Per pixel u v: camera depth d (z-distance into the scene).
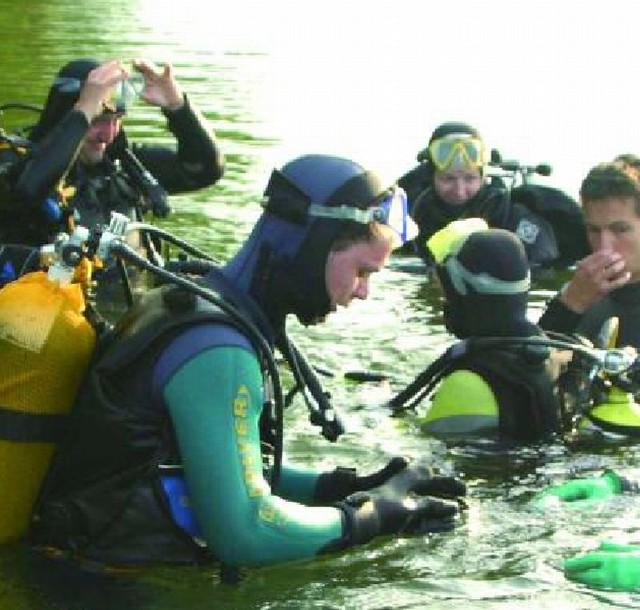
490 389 7.29
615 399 7.45
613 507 6.48
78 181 9.13
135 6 28.97
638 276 7.99
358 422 7.58
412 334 9.46
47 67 20.28
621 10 30.73
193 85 19.61
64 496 5.64
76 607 5.40
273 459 5.73
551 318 7.93
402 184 11.77
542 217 11.50
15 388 5.61
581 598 5.60
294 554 5.51
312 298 5.63
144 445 5.47
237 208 12.54
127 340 5.54
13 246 8.31
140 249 8.70
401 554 5.96
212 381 5.34
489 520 6.32
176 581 5.63
